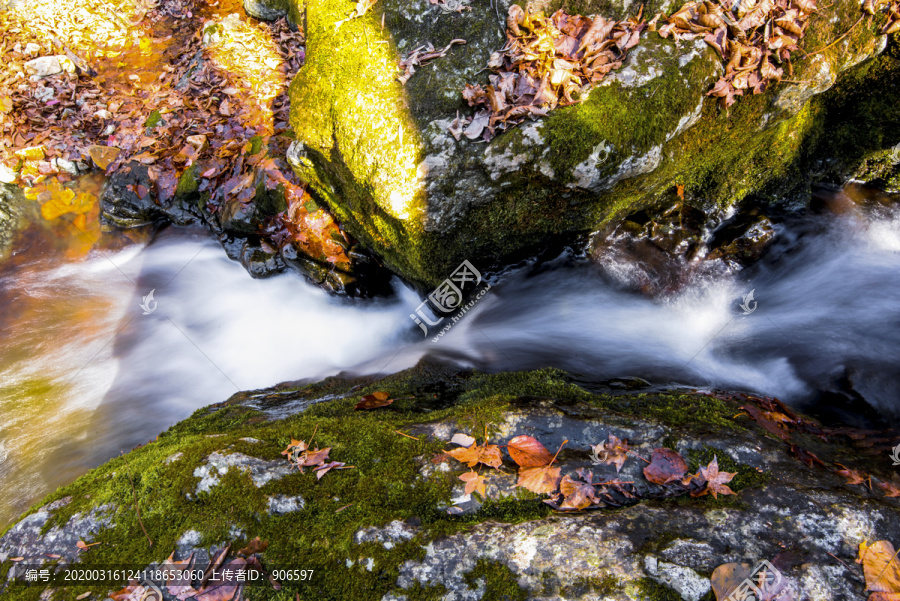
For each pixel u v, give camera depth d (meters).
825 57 2.90
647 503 1.95
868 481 2.05
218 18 6.17
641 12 2.90
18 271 4.78
